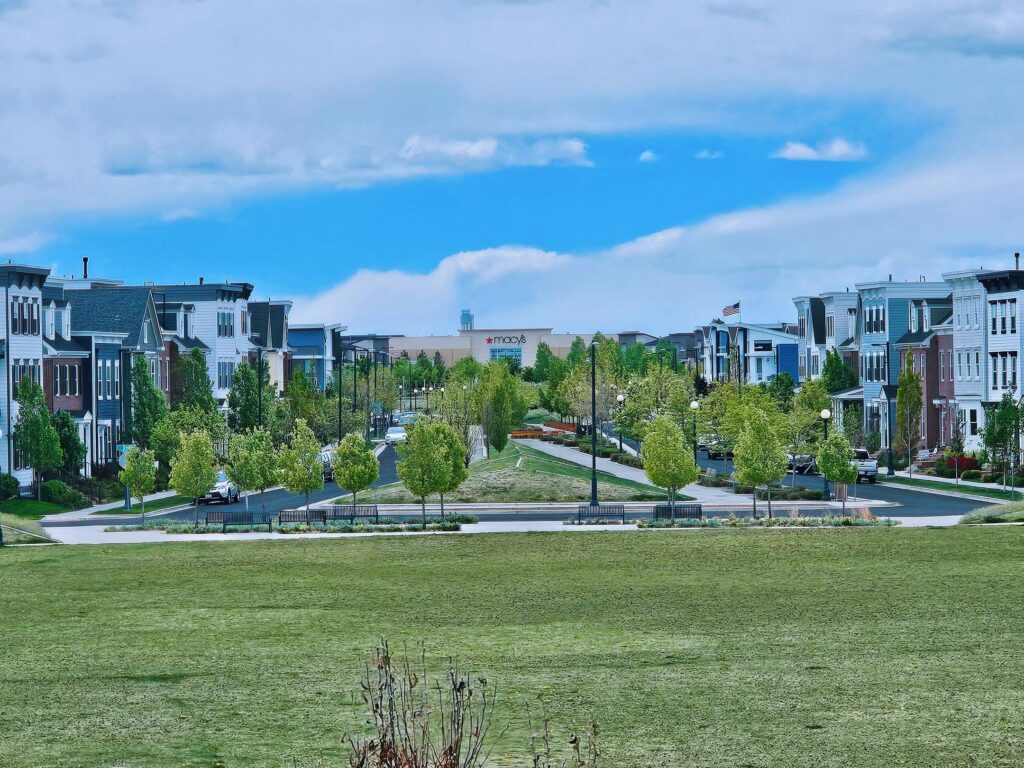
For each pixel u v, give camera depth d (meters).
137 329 89.00
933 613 32.25
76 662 28.23
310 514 57.06
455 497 67.62
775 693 24.33
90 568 41.97
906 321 107.88
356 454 60.19
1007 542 44.47
